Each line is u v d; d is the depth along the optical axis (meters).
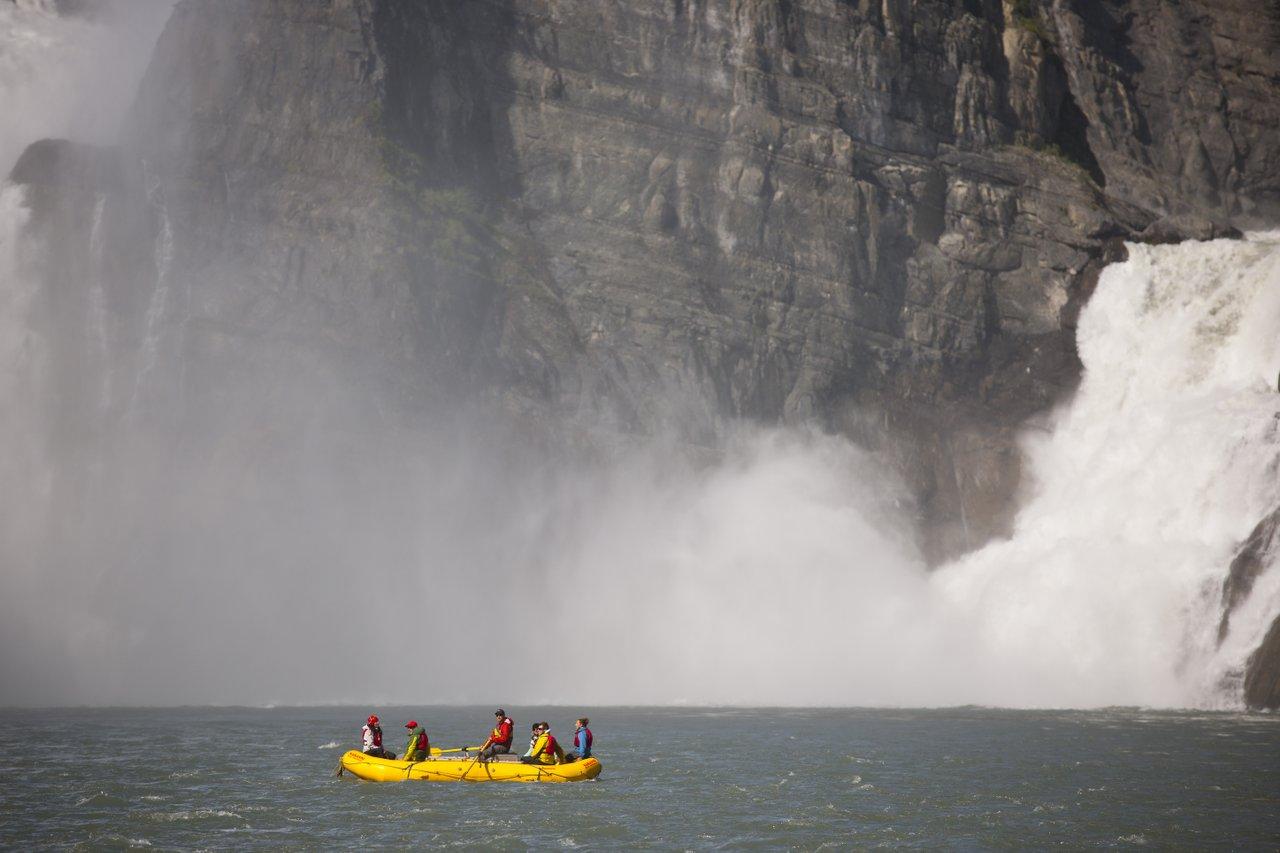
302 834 124.50
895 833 125.56
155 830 126.06
